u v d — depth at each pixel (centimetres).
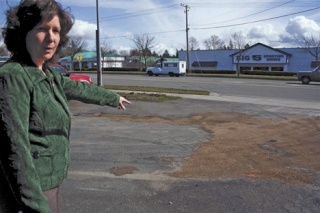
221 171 547
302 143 745
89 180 502
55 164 193
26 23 186
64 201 425
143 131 876
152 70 4784
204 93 1938
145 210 402
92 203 420
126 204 418
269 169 559
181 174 532
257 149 689
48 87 192
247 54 6688
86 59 8312
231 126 955
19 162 165
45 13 188
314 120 1056
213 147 705
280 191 464
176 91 2031
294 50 6388
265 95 1917
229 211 401
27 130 174
